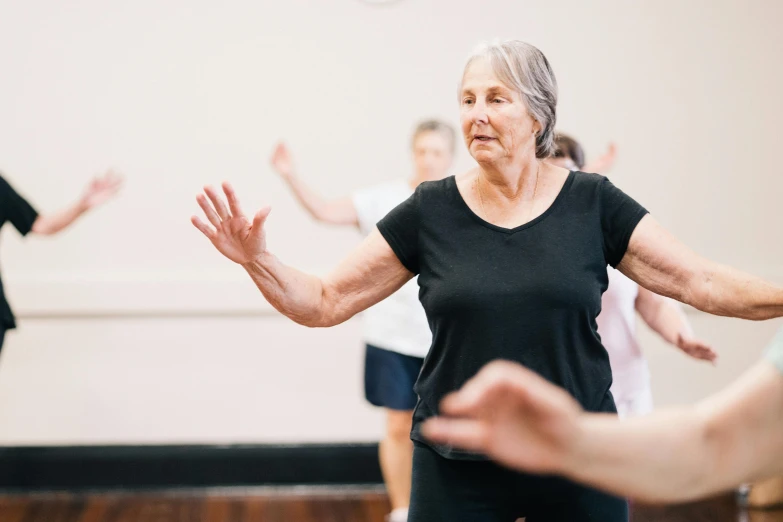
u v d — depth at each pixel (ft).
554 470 2.64
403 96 15.53
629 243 6.57
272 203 15.51
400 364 12.65
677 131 15.94
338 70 15.48
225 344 15.65
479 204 6.66
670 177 15.98
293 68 15.43
